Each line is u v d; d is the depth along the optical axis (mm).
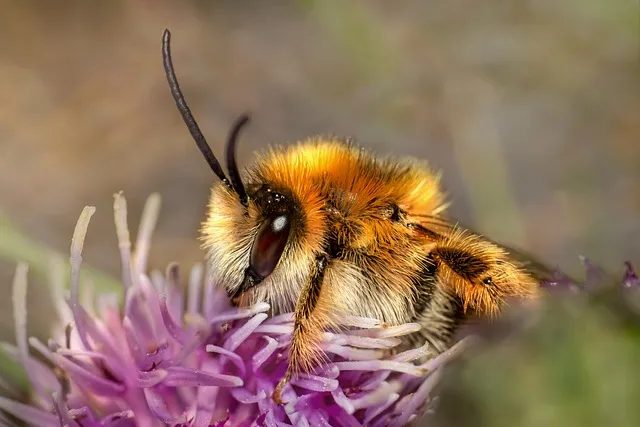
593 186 143
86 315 71
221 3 188
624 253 132
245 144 154
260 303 68
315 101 160
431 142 149
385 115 153
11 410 70
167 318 70
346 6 147
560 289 72
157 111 161
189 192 141
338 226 70
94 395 70
